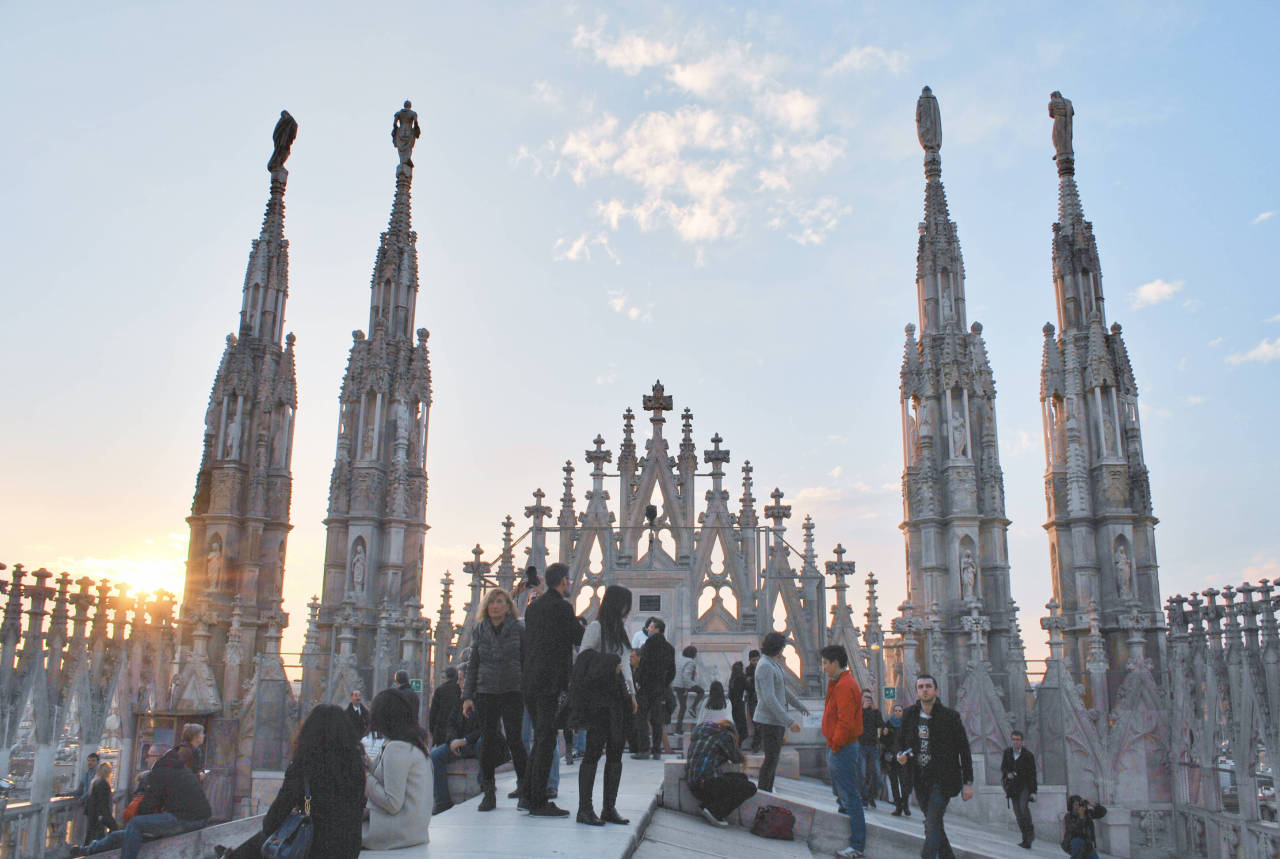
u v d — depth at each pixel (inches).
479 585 1298.0
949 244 1419.8
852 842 519.5
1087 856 854.5
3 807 836.0
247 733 1124.5
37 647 904.9
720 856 459.5
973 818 1096.2
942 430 1350.9
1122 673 1274.6
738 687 815.1
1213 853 1111.0
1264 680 1058.1
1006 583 1298.0
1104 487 1366.9
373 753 643.5
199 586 1312.7
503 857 346.6
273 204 1518.2
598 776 690.8
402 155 1526.8
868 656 1158.3
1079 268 1473.9
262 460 1368.1
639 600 1328.7
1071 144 1569.9
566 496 1382.9
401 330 1428.4
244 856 314.8
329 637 1302.9
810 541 1341.0
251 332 1423.5
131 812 655.1
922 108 1515.7
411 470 1381.6
